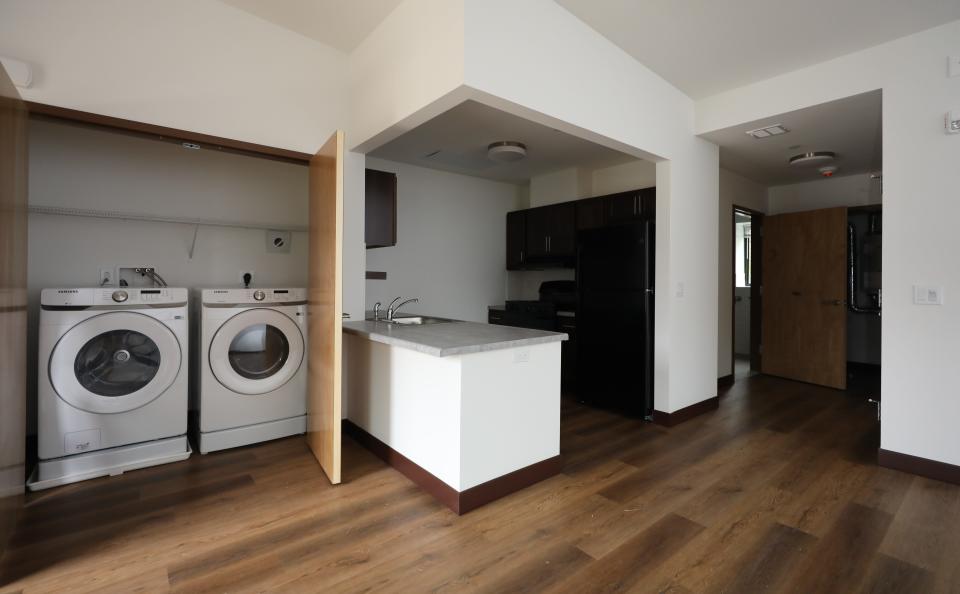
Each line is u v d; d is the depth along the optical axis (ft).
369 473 8.60
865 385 16.31
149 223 10.52
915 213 8.79
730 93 11.82
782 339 17.48
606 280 13.14
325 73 10.09
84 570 5.66
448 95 7.45
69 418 8.00
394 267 16.74
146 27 7.97
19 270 6.72
